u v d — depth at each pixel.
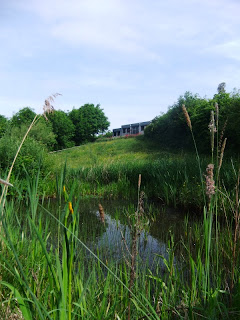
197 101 23.02
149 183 11.83
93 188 12.41
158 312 2.13
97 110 57.47
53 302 1.64
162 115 29.16
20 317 2.23
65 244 1.39
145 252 4.75
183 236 5.72
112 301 2.53
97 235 5.79
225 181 8.01
